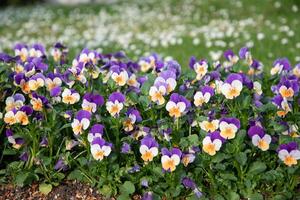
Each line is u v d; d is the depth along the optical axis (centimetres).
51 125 118
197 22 269
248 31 229
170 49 206
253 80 130
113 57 146
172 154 109
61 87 123
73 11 355
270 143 113
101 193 115
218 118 117
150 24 277
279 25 240
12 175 118
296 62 178
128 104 120
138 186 114
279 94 120
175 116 114
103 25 285
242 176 112
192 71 129
